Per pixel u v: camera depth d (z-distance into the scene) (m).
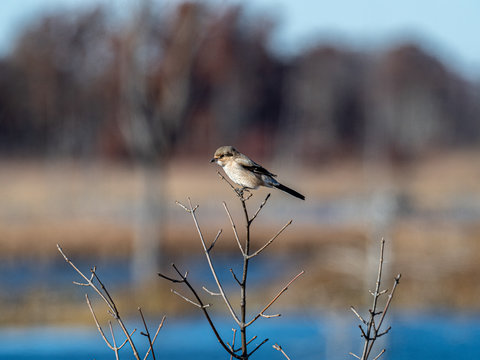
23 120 70.00
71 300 23.59
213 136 69.56
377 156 80.69
